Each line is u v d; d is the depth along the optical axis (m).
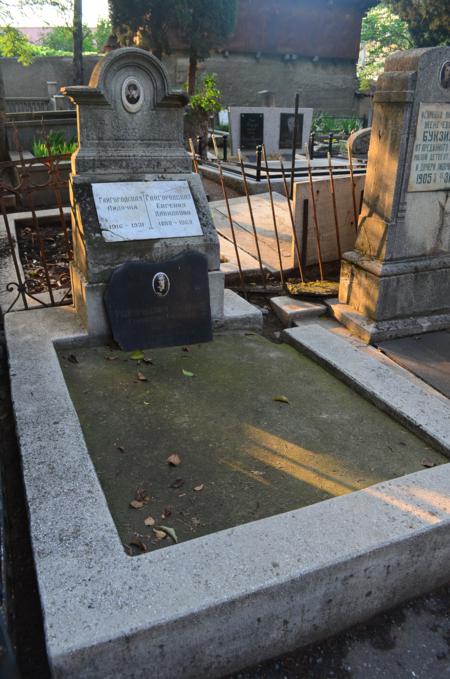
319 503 2.49
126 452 3.01
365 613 2.36
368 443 3.17
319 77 24.72
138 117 4.11
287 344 4.52
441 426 3.22
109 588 2.01
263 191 9.22
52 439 2.88
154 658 1.93
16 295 5.07
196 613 1.93
